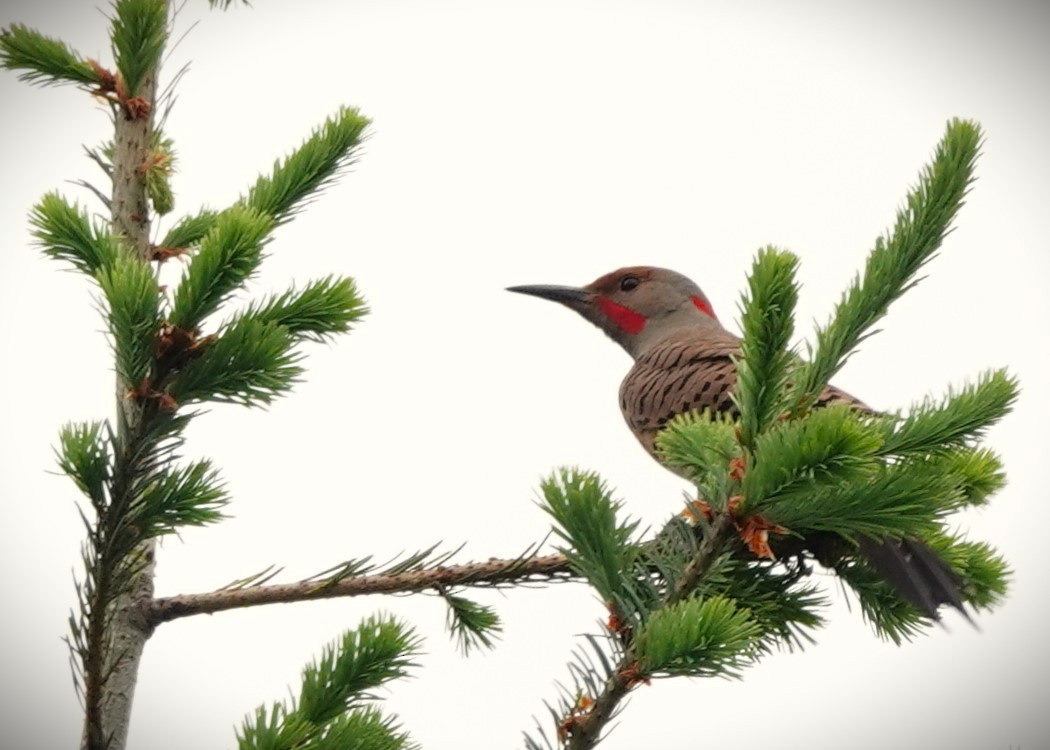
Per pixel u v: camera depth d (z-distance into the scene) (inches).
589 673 230.7
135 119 327.0
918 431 236.1
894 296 245.0
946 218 243.1
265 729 223.8
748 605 311.9
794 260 222.5
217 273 238.4
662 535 263.0
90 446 247.0
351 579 298.7
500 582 305.1
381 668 245.3
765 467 222.1
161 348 242.2
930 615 262.2
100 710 253.3
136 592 286.2
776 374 228.1
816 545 322.3
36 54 323.0
